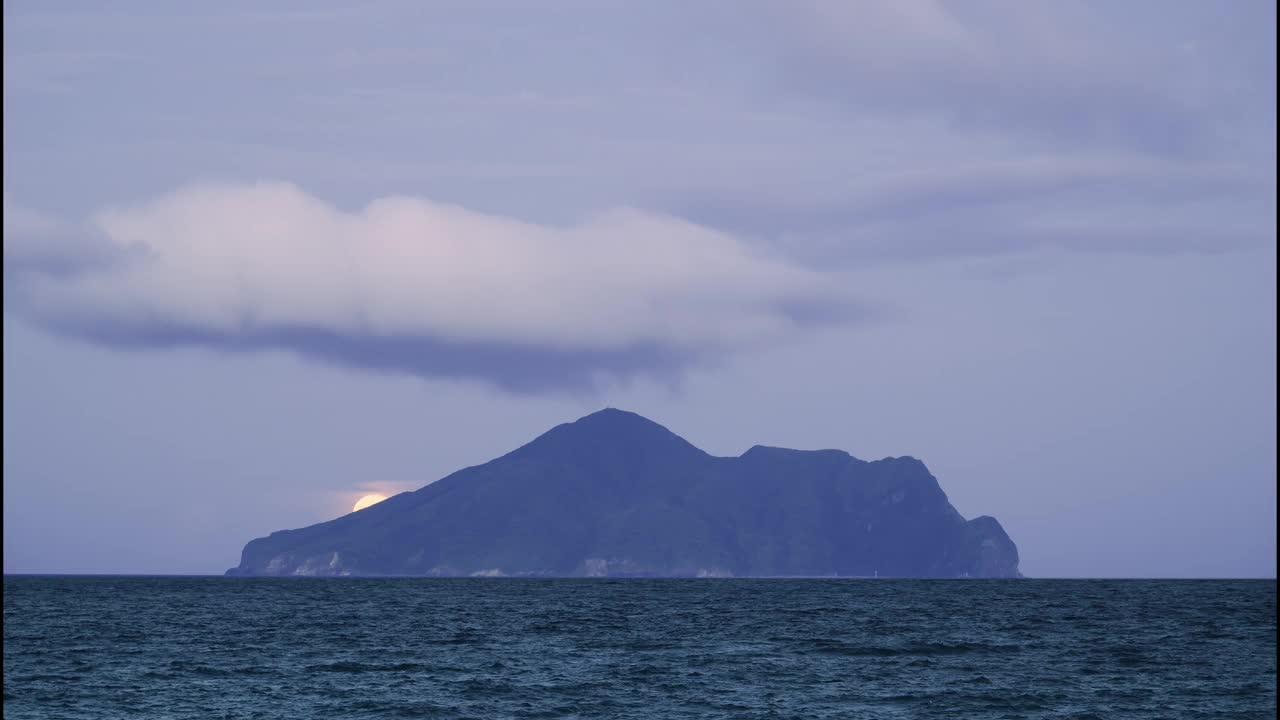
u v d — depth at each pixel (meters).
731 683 103.81
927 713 88.31
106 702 93.00
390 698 95.12
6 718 85.88
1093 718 86.38
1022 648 135.25
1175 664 118.81
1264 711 89.50
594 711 89.31
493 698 95.25
